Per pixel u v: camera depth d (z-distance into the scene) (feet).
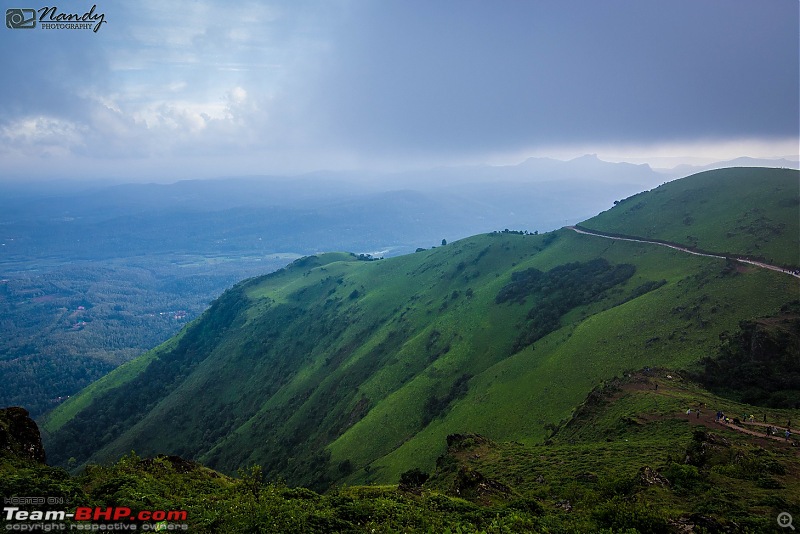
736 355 214.90
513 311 416.87
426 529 68.64
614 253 451.94
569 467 124.88
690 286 301.43
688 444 122.62
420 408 338.34
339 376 475.72
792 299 245.65
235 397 580.30
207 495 78.13
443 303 510.99
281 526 61.67
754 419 147.33
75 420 622.13
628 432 155.94
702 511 76.54
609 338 279.69
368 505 75.41
